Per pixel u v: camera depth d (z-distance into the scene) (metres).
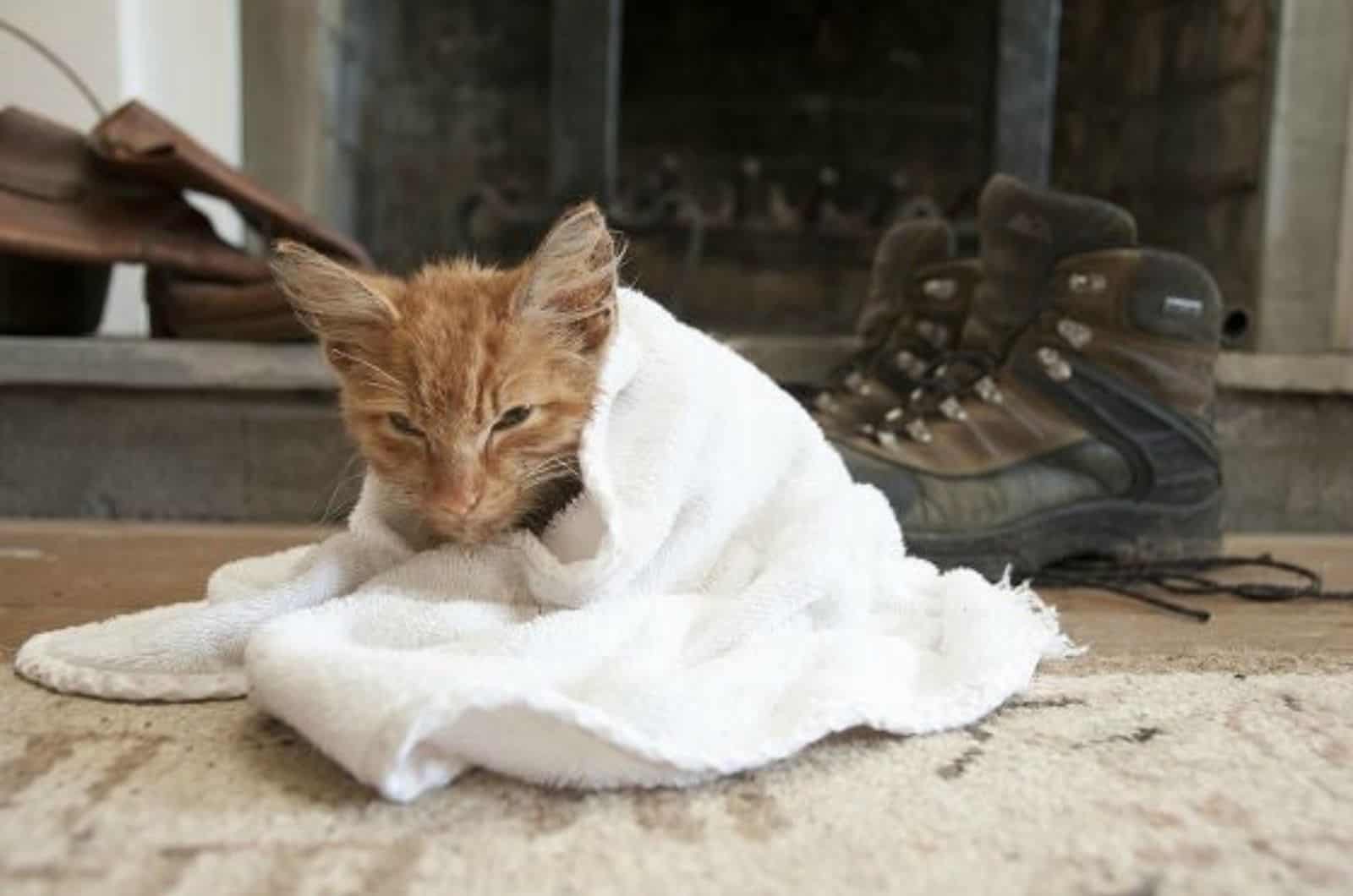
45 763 0.39
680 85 1.25
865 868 0.35
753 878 0.34
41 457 0.77
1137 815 0.38
